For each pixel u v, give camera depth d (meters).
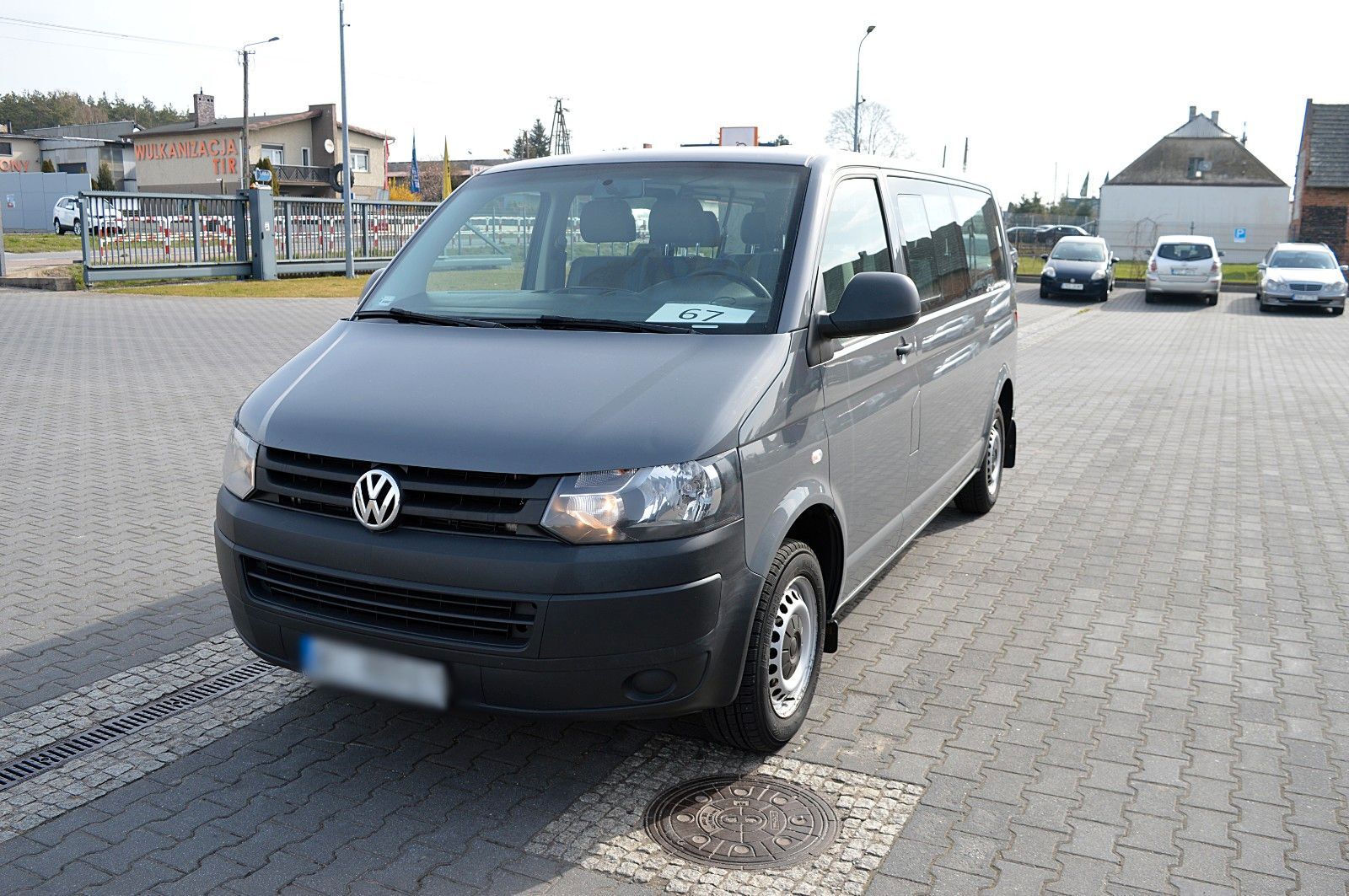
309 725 4.04
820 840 3.31
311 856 3.21
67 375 12.02
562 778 3.68
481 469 3.16
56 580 5.52
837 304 4.09
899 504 4.91
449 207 4.78
